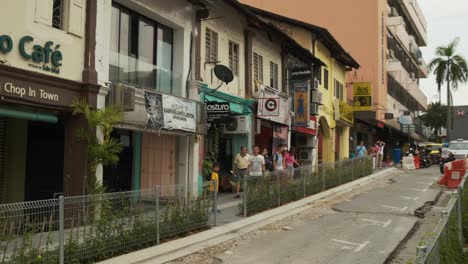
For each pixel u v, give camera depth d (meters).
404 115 46.56
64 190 10.79
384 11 39.72
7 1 9.33
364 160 25.75
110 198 8.55
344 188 20.25
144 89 12.89
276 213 13.94
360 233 11.38
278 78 23.30
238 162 16.75
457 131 71.62
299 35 27.08
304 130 25.62
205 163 16.98
